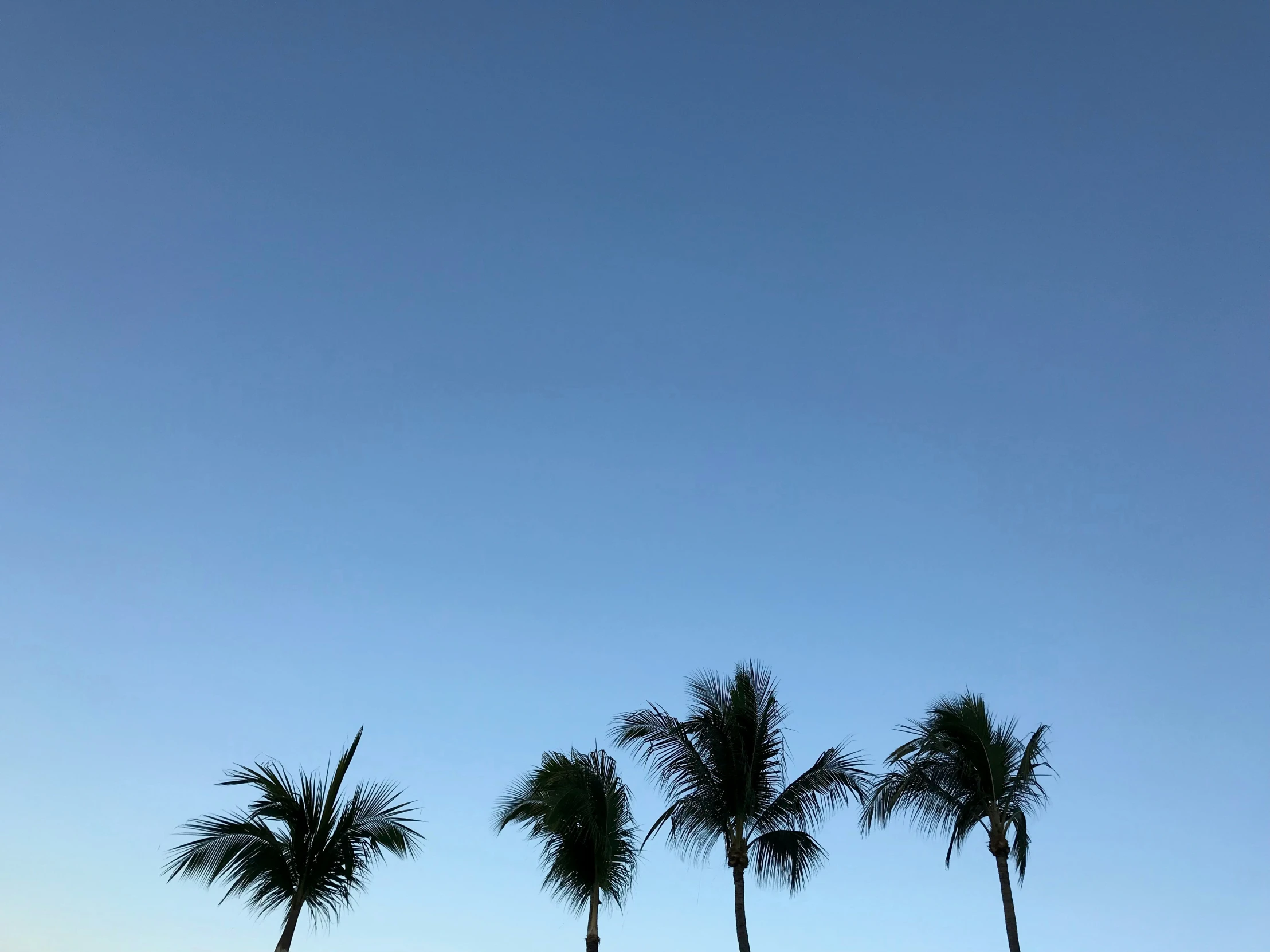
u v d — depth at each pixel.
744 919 26.91
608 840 28.09
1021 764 28.22
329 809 24.61
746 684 29.17
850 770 28.00
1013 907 26.25
